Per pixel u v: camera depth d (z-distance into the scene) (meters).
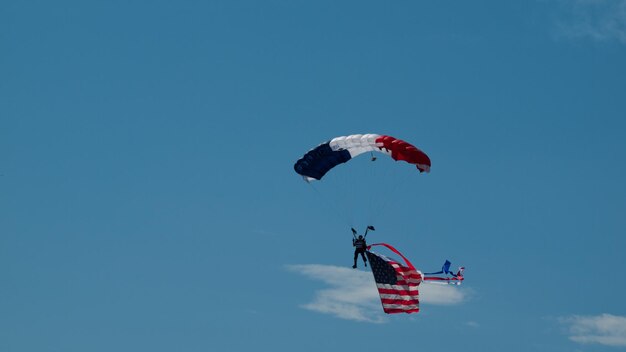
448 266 153.75
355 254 146.38
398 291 157.75
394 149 149.38
